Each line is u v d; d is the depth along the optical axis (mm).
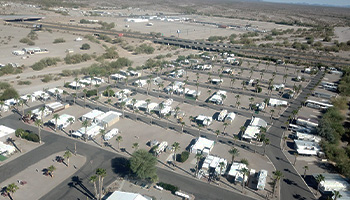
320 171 128875
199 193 110188
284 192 113438
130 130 157500
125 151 136500
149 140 147875
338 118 181500
